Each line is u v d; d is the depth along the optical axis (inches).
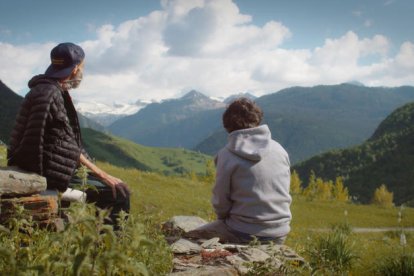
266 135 230.5
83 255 83.4
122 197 216.4
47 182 196.1
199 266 177.6
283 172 230.7
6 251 90.4
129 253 97.1
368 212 1993.1
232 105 233.8
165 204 1036.5
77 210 90.0
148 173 1557.6
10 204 169.9
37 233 140.0
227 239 227.5
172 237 237.3
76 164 201.6
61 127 198.2
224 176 226.1
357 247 399.9
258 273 169.2
